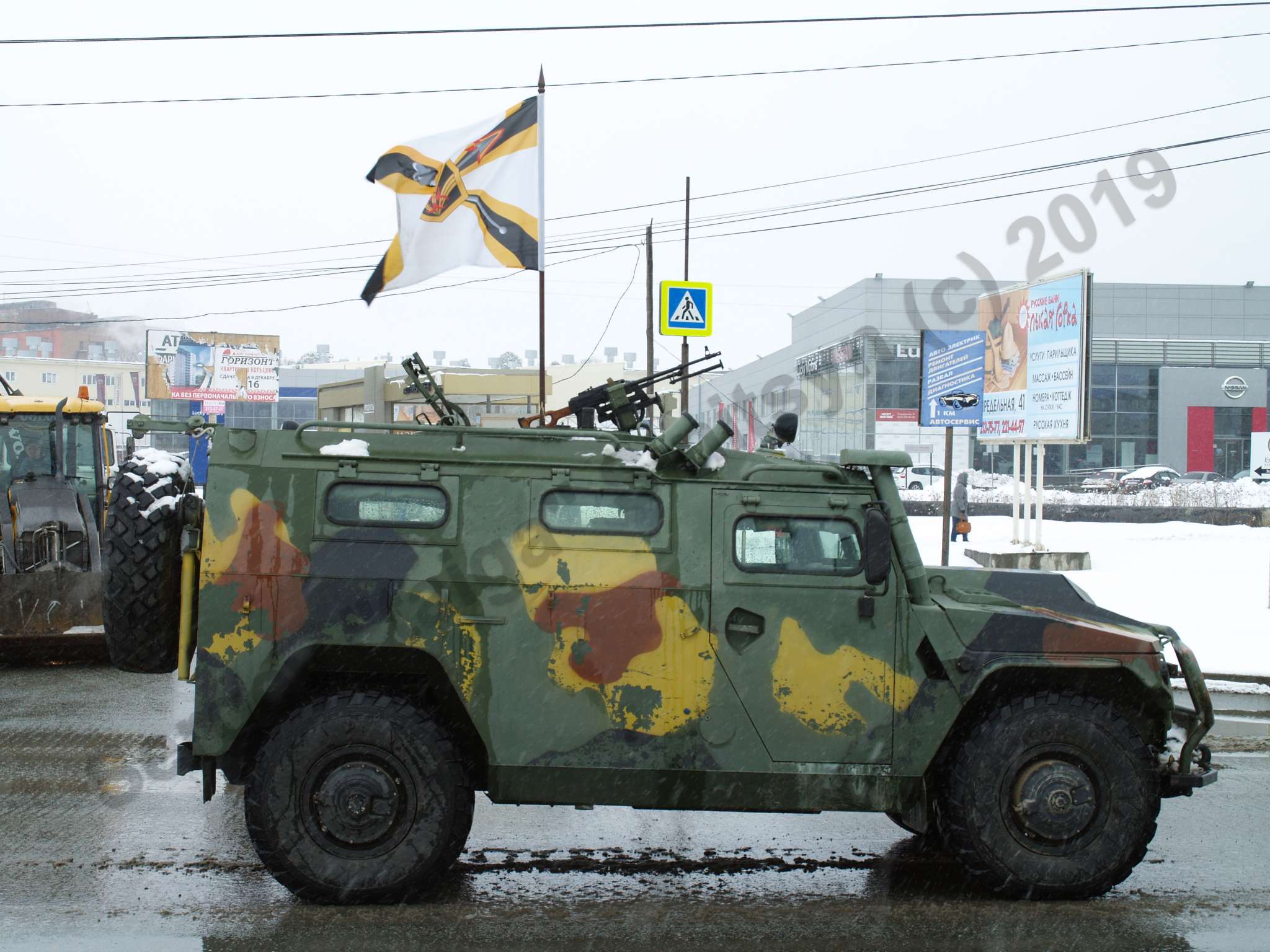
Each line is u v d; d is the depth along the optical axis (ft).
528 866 18.80
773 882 18.26
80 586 34.91
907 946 15.60
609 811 22.18
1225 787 24.29
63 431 37.50
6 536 34.78
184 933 15.58
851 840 20.61
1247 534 81.46
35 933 15.52
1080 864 17.16
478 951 15.17
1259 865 19.29
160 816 20.97
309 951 15.05
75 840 19.58
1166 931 16.25
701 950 15.40
